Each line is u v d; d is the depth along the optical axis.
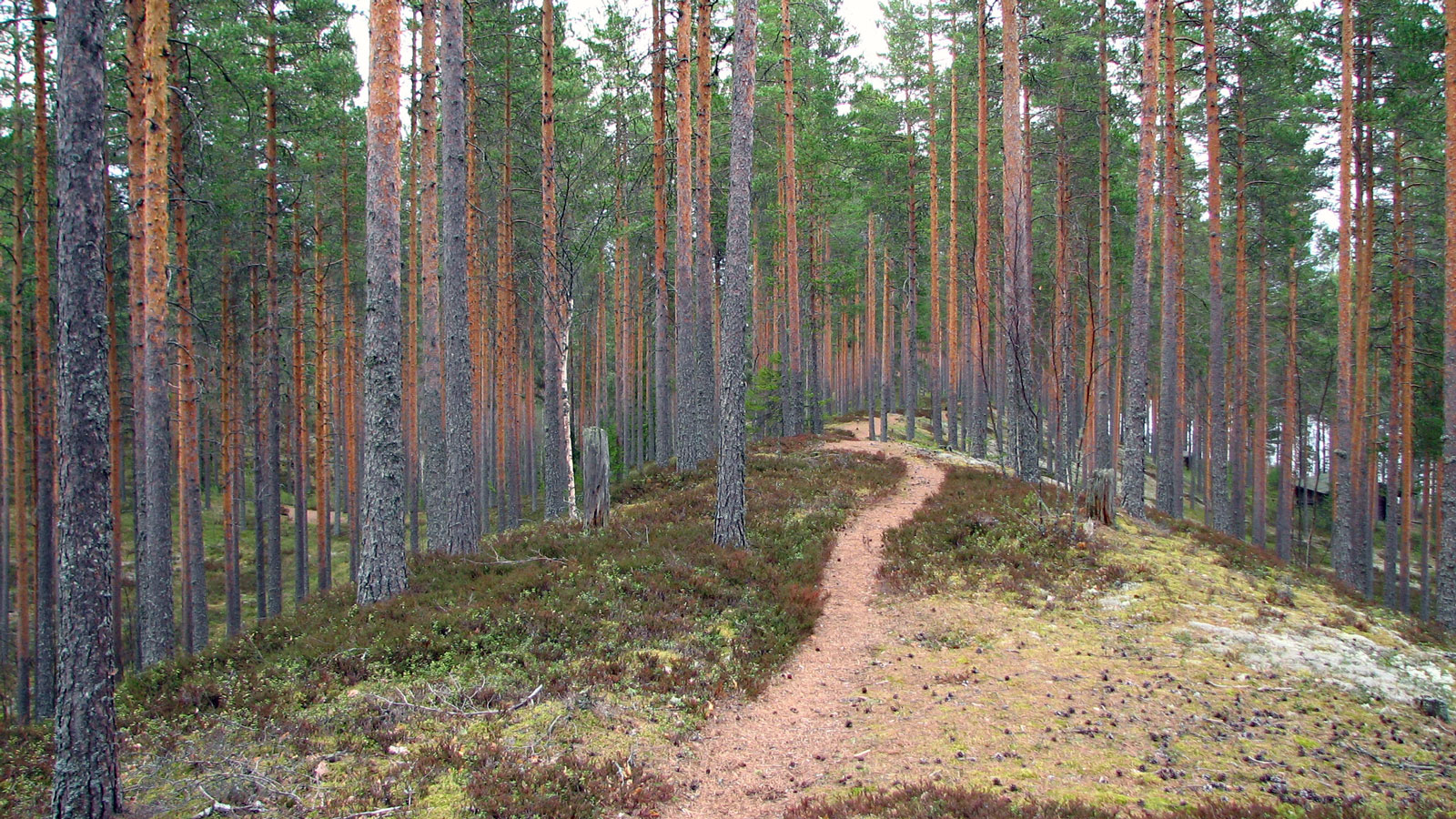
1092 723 7.50
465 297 13.74
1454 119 13.37
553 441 20.84
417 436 26.70
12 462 26.72
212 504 39.56
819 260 34.09
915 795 5.97
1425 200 21.94
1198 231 30.64
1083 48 20.58
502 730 7.07
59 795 5.53
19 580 18.59
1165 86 18.44
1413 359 22.67
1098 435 25.30
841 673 9.27
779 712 8.17
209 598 28.62
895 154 28.44
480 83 21.92
